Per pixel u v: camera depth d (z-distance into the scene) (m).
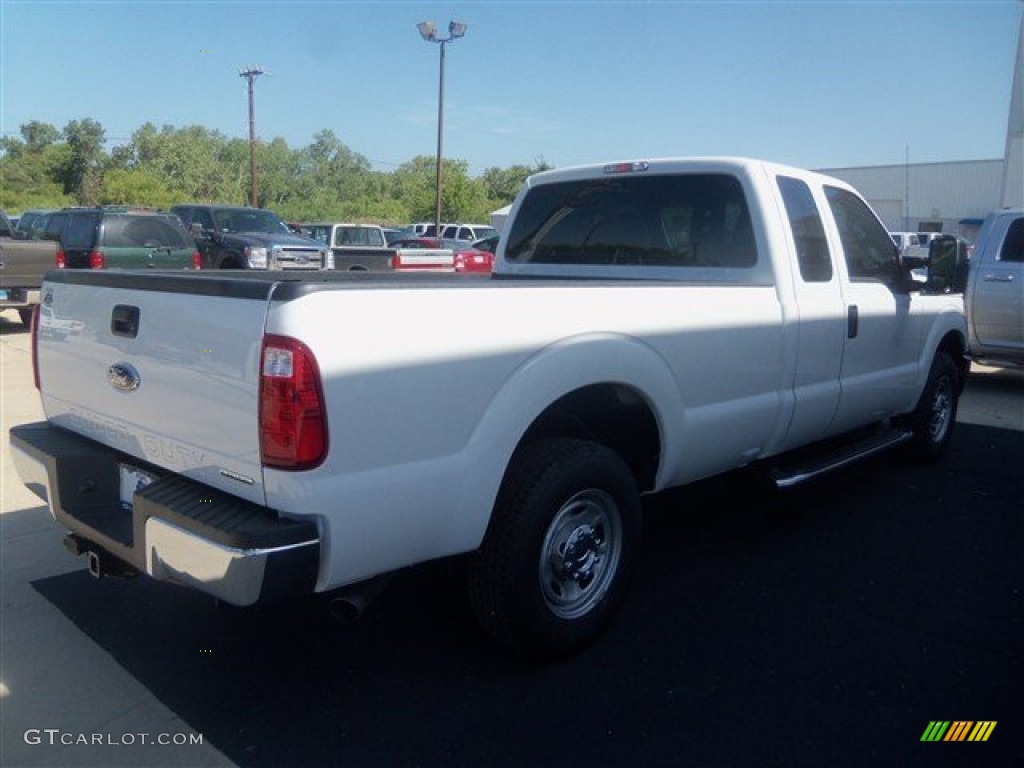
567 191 5.46
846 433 6.02
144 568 3.06
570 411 3.82
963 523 5.45
